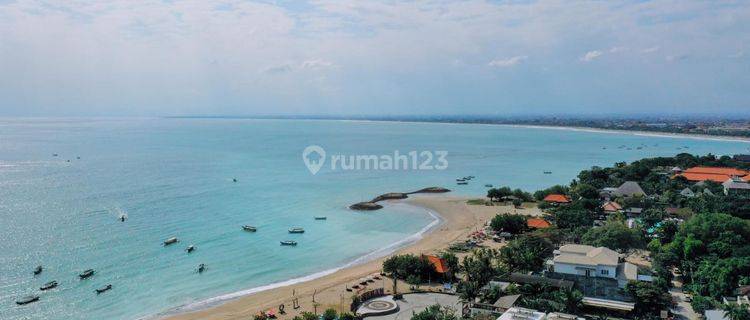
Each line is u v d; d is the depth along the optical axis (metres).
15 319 90.69
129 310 96.75
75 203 187.38
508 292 92.19
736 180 198.88
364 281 111.50
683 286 100.81
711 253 112.06
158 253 132.38
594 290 94.06
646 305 87.62
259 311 96.38
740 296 89.31
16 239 138.00
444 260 113.81
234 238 150.62
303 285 112.38
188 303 101.12
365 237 156.62
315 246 145.50
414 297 99.94
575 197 195.38
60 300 99.62
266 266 126.50
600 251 99.25
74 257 125.19
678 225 135.12
